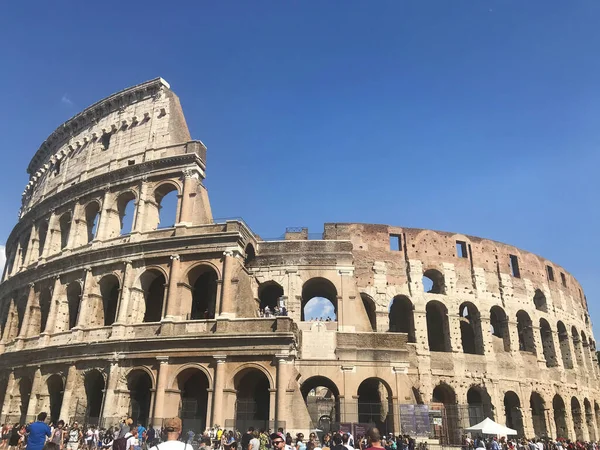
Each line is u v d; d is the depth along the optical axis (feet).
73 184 228.02
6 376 208.33
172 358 164.66
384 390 199.82
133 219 195.93
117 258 189.16
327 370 180.24
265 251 201.16
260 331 161.07
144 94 224.94
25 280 226.17
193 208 189.78
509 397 233.55
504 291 241.14
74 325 206.39
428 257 231.30
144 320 193.36
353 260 203.92
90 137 235.20
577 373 260.83
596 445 204.54
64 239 231.91
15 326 227.20
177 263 178.40
